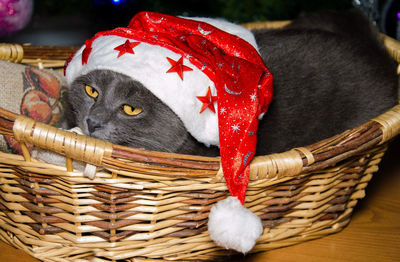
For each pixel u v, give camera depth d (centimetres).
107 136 80
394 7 113
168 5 129
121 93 78
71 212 76
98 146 71
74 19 188
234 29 83
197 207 76
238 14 129
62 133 71
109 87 78
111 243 77
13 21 110
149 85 73
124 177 74
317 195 81
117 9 125
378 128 80
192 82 75
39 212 77
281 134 89
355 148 78
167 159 72
